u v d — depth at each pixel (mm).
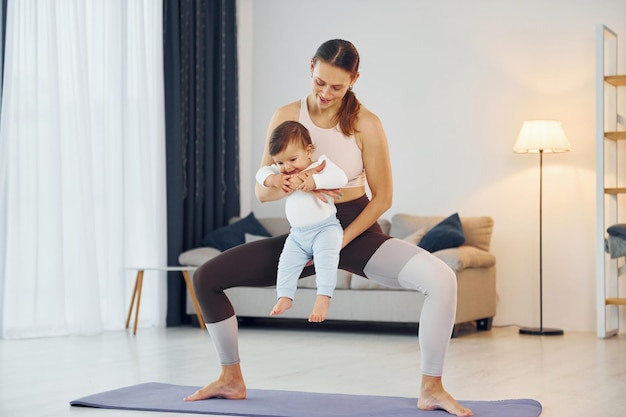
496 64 7070
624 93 6625
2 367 4680
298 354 5281
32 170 5988
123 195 6660
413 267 3322
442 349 3328
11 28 5879
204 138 7496
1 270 5906
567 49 6848
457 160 7188
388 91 7430
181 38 7246
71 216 6242
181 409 3418
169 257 7082
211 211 7516
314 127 3424
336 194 3332
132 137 6789
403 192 7367
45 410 3480
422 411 3340
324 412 3352
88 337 6109
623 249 6145
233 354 3631
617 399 3744
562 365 4805
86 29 6336
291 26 7828
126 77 6695
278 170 3391
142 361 4926
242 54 7949
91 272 6281
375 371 4578
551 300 6844
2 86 5879
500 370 4613
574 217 6793
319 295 3254
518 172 6977
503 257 7000
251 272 3494
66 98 6219
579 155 6785
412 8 7352
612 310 6523
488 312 6664
